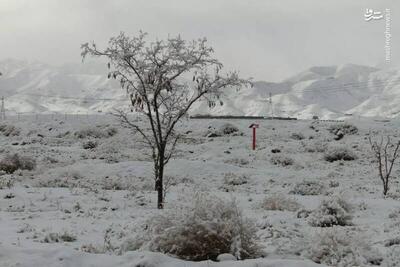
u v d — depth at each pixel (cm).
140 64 1802
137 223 1298
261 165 3719
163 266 748
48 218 1467
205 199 898
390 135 5031
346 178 3178
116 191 2277
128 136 5047
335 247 898
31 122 6319
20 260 770
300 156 4081
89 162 3569
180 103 1859
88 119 6347
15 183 2631
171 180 2895
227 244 860
